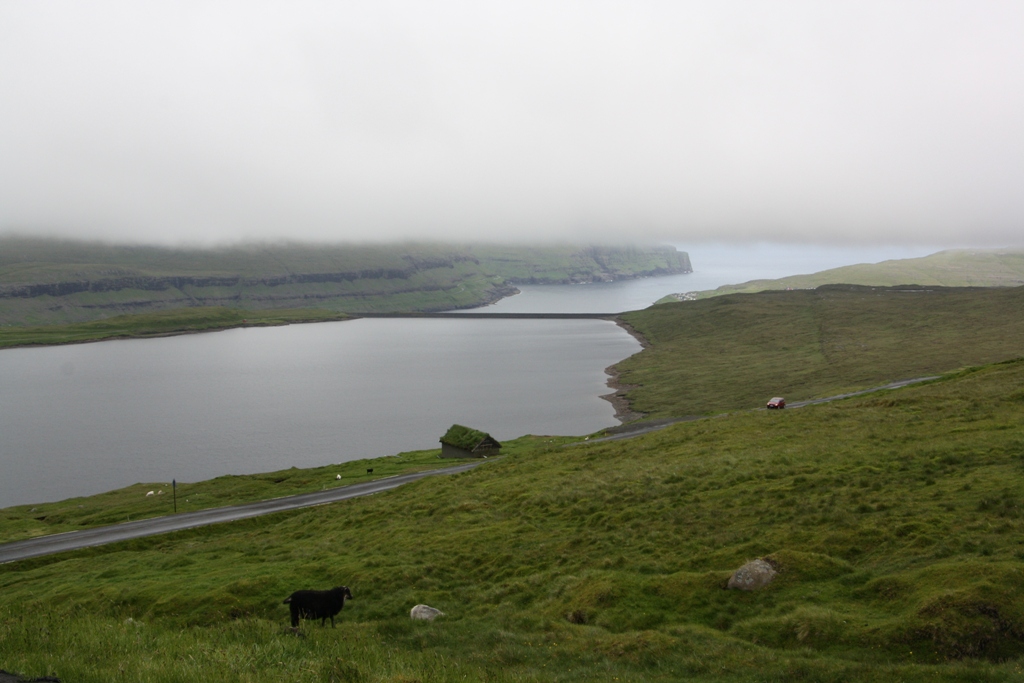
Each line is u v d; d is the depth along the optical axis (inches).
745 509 1374.3
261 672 652.7
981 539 961.5
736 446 2247.8
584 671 771.4
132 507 3565.5
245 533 2444.6
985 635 735.7
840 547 1061.1
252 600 1305.4
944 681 662.5
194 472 5743.1
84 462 6127.0
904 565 944.3
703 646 818.2
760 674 730.8
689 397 7391.7
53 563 2345.0
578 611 989.8
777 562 995.3
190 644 770.8
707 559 1117.1
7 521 3516.2
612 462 2449.6
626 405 7701.8
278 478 4271.7
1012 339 7839.6
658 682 730.8
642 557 1203.2
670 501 1558.8
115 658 645.9
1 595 1786.4
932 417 2197.3
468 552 1457.9
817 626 812.0
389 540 1706.4
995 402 2278.5
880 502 1223.5
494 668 782.5
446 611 1125.7
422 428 7224.4
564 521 1604.3
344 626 1037.8
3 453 6466.5
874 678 685.9
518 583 1201.4
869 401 2913.4
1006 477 1259.8
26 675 553.3
